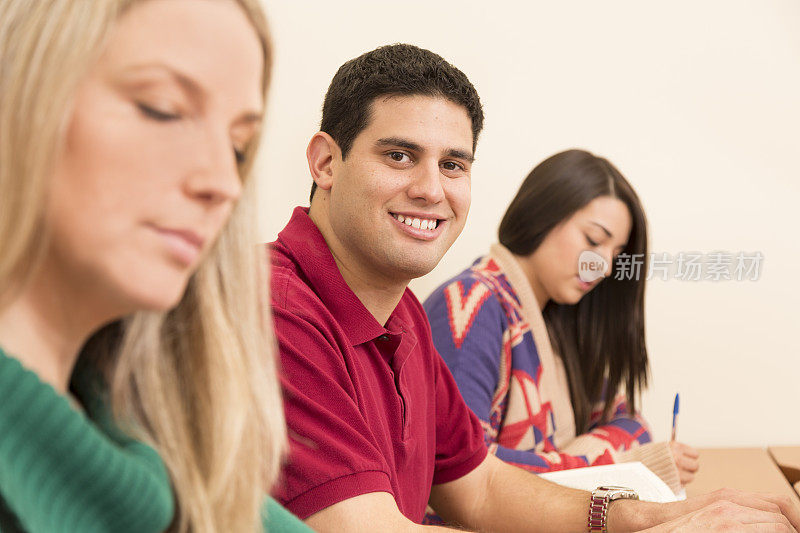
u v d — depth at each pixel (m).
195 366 0.44
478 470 1.06
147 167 0.31
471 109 0.88
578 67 1.99
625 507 0.97
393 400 0.92
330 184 0.89
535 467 1.36
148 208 0.31
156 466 0.40
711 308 2.06
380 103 0.84
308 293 0.85
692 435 2.09
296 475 0.75
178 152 0.32
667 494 1.14
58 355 0.35
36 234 0.30
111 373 0.42
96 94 0.30
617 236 1.57
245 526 0.47
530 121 2.00
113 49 0.30
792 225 2.05
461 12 1.92
